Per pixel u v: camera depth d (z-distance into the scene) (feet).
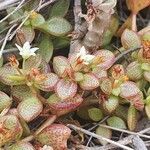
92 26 0.62
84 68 0.60
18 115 0.57
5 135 0.54
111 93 0.60
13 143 0.57
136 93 0.60
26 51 0.59
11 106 0.61
